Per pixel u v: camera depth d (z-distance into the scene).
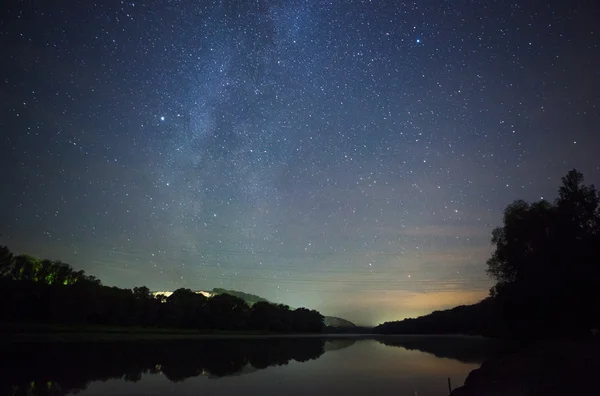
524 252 55.81
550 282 45.88
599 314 43.88
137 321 128.00
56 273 130.75
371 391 35.50
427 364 57.22
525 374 24.47
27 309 99.06
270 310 191.38
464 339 136.50
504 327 79.31
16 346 72.38
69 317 102.06
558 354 27.69
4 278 103.44
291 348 93.44
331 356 71.88
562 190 49.97
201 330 148.38
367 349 92.31
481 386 25.47
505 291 59.03
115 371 46.28
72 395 33.22
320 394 34.22
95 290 113.31
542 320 52.47
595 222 46.50
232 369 51.22
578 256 44.25
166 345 89.25
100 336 98.31
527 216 56.41
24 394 33.59
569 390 19.08
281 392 35.19
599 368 20.89
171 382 39.88
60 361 53.28
